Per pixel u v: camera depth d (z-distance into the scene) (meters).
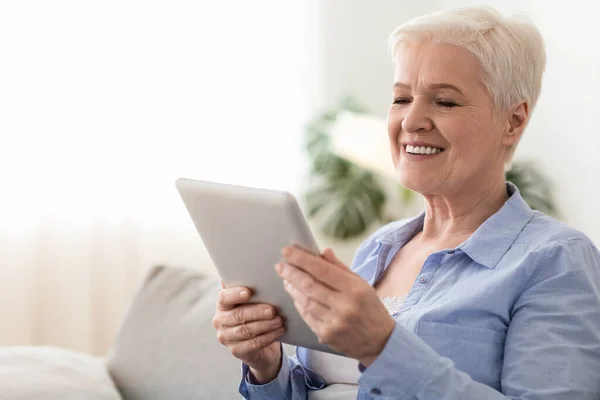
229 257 1.35
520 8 3.74
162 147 4.20
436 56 1.51
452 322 1.43
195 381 2.03
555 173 3.54
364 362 1.27
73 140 4.05
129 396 2.19
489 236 1.50
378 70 4.45
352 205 4.20
